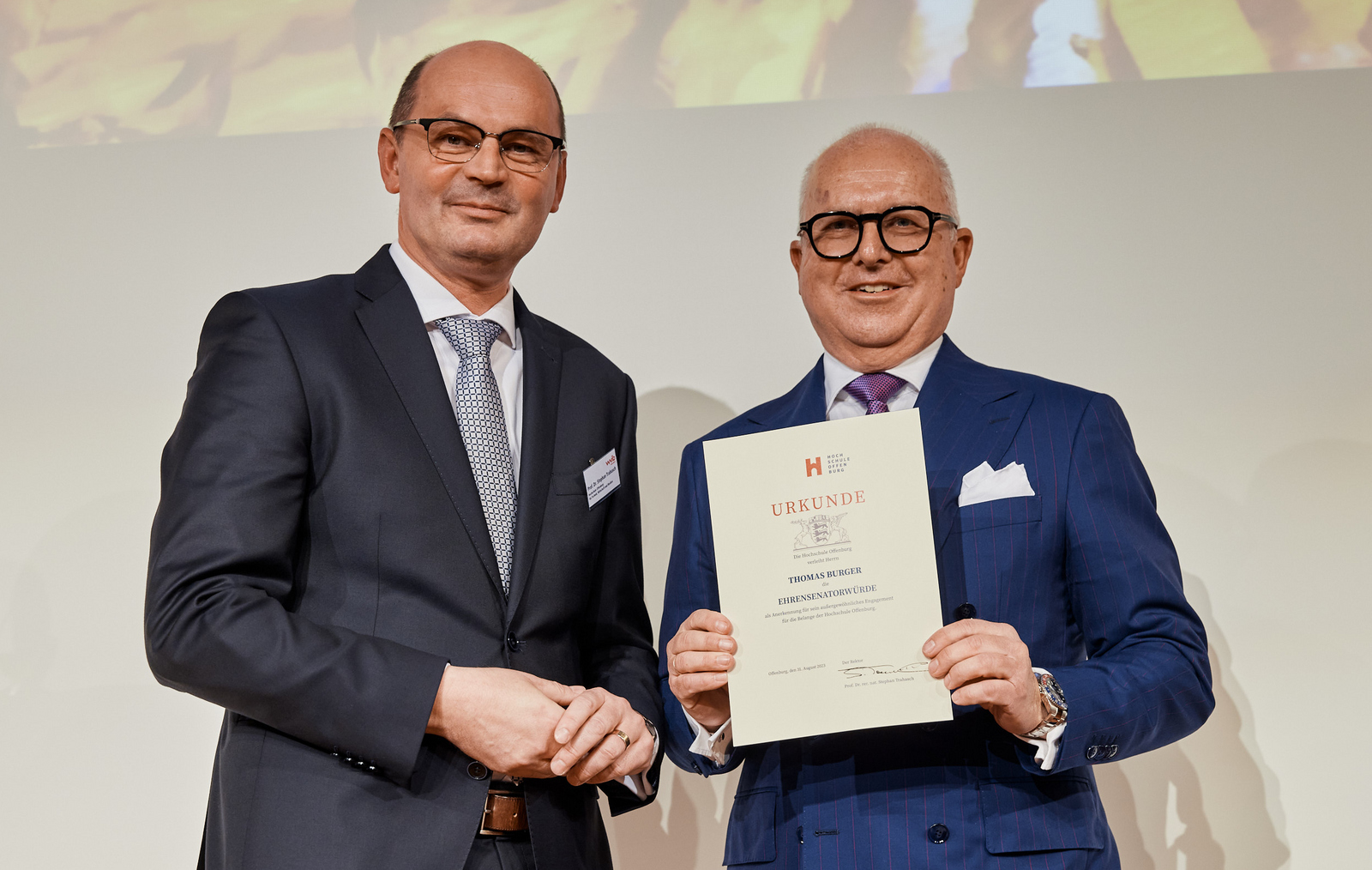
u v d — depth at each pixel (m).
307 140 2.31
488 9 2.36
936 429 1.58
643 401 2.29
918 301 1.65
